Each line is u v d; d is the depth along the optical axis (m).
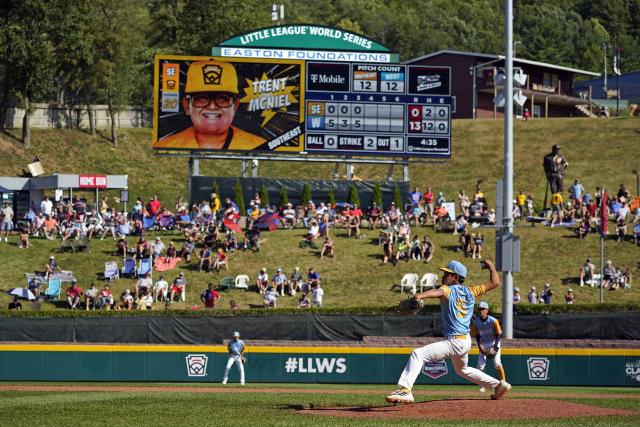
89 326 48.53
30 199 88.88
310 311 54.91
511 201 46.78
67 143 121.00
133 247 74.94
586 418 18.52
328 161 86.69
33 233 79.62
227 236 75.19
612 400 27.75
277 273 67.00
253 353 45.38
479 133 130.62
